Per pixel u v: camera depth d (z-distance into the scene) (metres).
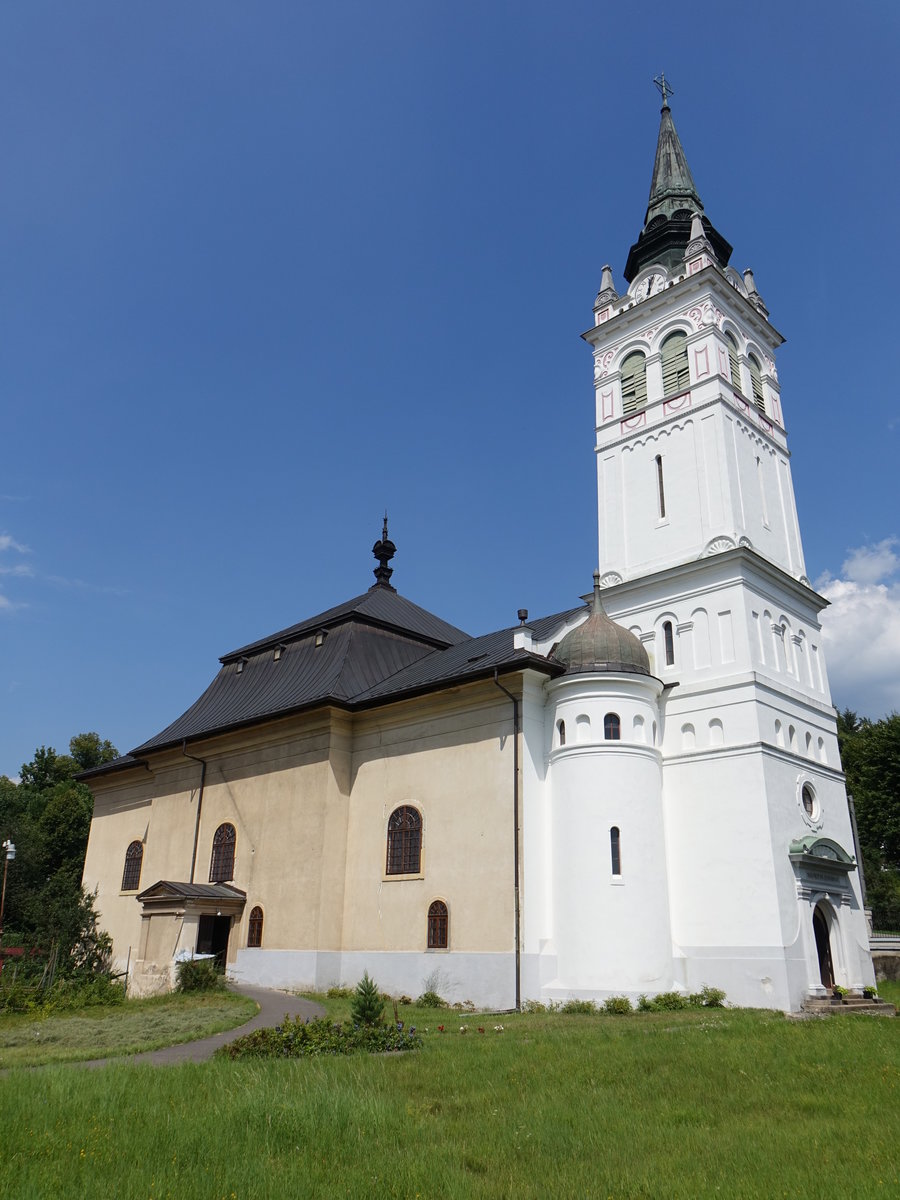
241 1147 10.63
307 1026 20.11
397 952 34.06
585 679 32.44
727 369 38.97
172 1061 18.02
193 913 38.12
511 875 31.27
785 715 34.09
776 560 38.00
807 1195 9.25
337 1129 11.63
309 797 38.31
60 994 31.20
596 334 43.81
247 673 49.22
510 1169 10.28
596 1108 13.27
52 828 81.56
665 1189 9.51
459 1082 15.12
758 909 30.19
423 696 35.94
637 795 31.55
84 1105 12.17
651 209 46.19
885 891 68.31
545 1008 29.27
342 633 44.12
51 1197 8.68
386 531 53.69
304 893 36.94
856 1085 14.92
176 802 45.94
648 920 30.25
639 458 39.84
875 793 66.00
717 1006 29.39
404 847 35.38
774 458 40.81
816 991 29.98
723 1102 13.78
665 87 49.41
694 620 35.12
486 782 33.16
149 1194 8.84
